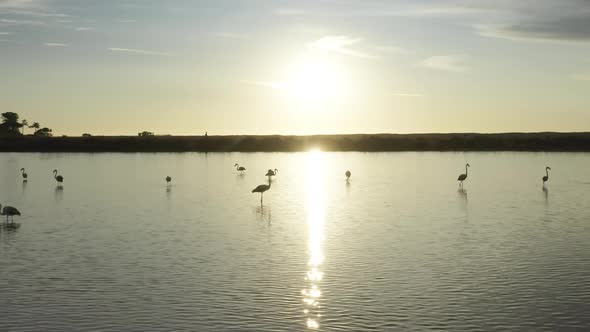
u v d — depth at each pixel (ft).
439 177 275.18
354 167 350.43
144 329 69.67
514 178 266.98
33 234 125.59
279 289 84.17
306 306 77.05
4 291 83.97
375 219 144.66
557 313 73.92
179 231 128.67
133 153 561.84
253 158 465.88
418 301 78.59
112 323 71.56
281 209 164.45
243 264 97.96
